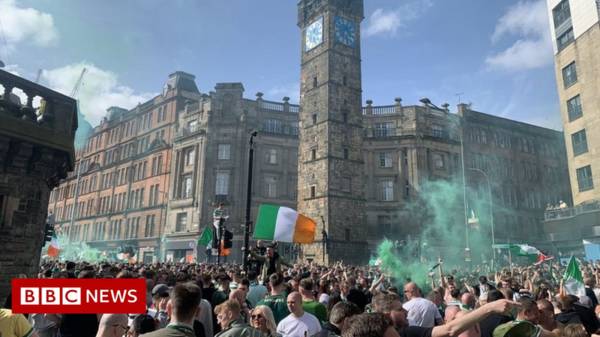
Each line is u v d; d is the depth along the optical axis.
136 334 5.62
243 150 62.38
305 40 56.72
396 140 67.31
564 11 48.34
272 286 8.67
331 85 51.19
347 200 49.31
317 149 50.91
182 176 65.44
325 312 8.08
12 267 13.66
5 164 13.65
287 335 6.80
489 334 6.66
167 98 73.31
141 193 73.19
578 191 45.69
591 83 43.66
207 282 11.02
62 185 99.19
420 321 7.79
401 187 65.50
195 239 58.44
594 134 43.19
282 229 15.80
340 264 28.48
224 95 64.75
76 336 6.81
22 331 4.84
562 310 8.55
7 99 13.55
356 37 55.44
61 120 15.02
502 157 73.56
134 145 79.19
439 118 70.19
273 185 63.91
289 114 68.00
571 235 45.38
